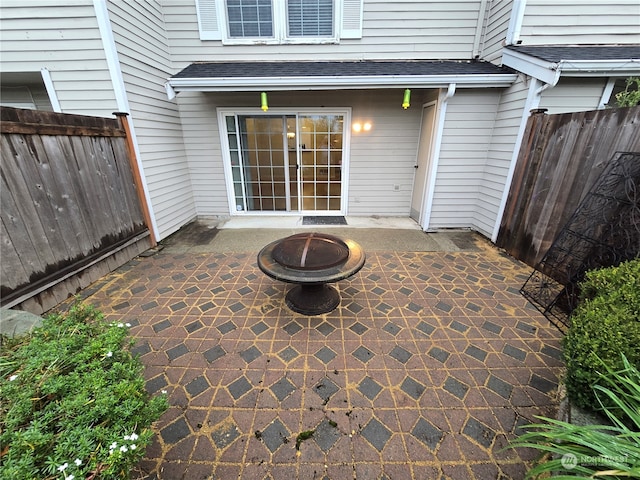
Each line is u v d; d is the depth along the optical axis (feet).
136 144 12.52
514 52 12.28
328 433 5.16
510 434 5.15
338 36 15.56
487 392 6.01
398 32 15.42
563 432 3.73
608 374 4.43
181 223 16.74
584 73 10.63
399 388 6.10
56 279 8.74
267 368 6.61
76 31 10.77
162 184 14.69
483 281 10.64
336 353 7.08
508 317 8.51
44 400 3.44
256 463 4.68
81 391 3.52
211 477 4.47
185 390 6.01
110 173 11.15
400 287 10.24
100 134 10.59
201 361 6.80
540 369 6.61
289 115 16.97
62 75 11.41
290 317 8.50
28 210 7.97
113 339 4.43
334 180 18.58
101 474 2.87
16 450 2.81
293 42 15.72
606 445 3.37
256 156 17.94
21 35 10.87
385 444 4.98
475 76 12.66
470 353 7.09
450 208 15.96
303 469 4.60
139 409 3.81
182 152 16.94
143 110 13.10
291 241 8.96
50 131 8.60
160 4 14.73
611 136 8.54
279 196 18.98
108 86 11.52
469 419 5.43
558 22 12.46
